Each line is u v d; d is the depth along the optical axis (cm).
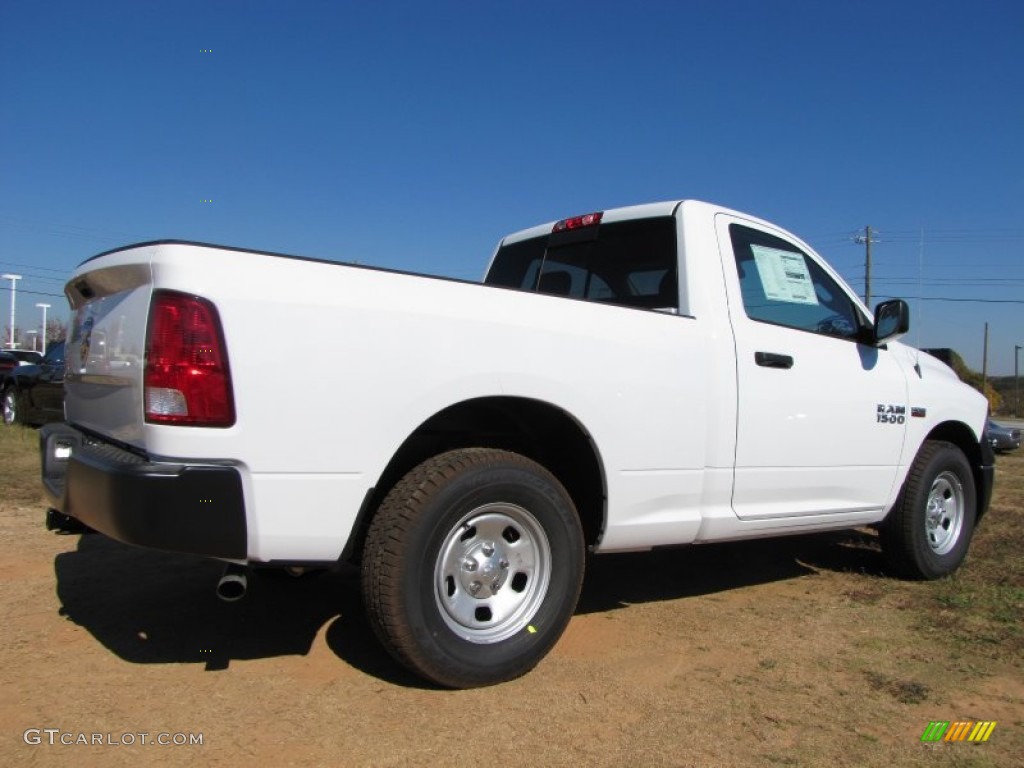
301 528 274
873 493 473
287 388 270
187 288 261
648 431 360
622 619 413
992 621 420
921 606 448
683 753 271
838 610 438
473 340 307
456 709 296
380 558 292
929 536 511
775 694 321
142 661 333
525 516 325
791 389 420
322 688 310
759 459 406
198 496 257
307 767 253
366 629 378
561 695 312
